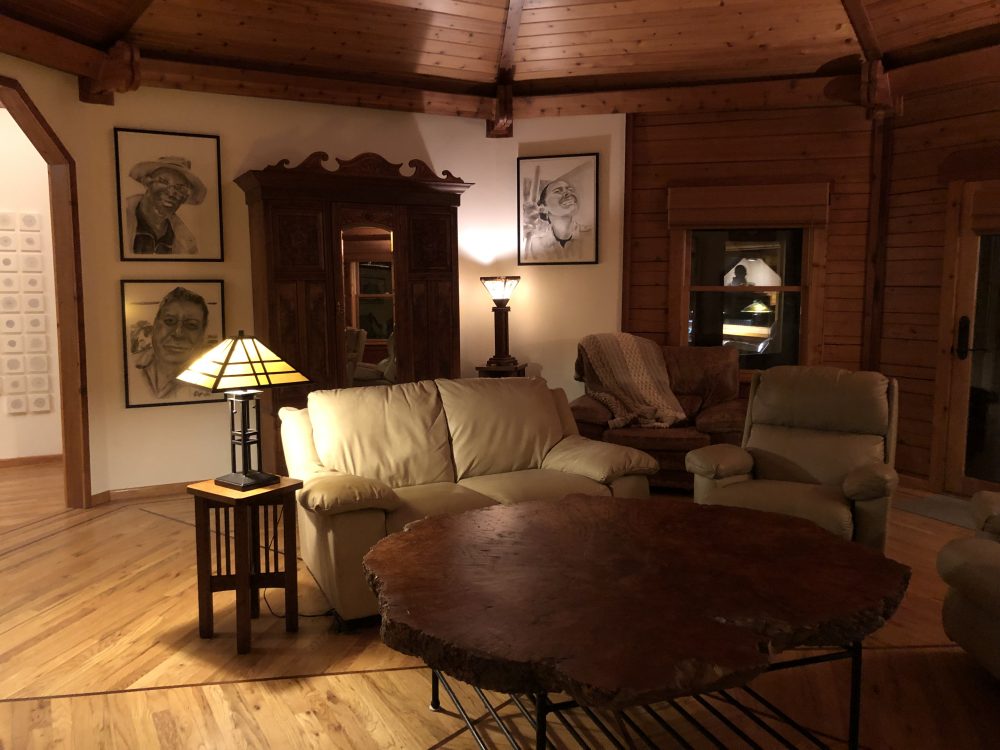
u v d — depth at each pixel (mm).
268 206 4801
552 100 5637
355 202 5051
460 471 3730
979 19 4383
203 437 5234
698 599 1951
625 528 2547
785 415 3846
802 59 5137
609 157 5727
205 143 5070
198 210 5086
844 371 3785
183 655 2852
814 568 2170
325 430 3529
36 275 6121
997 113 4645
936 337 5043
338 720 2416
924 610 3219
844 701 2502
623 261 5801
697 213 5574
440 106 5598
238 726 2381
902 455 5316
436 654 1739
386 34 4988
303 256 4918
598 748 2256
